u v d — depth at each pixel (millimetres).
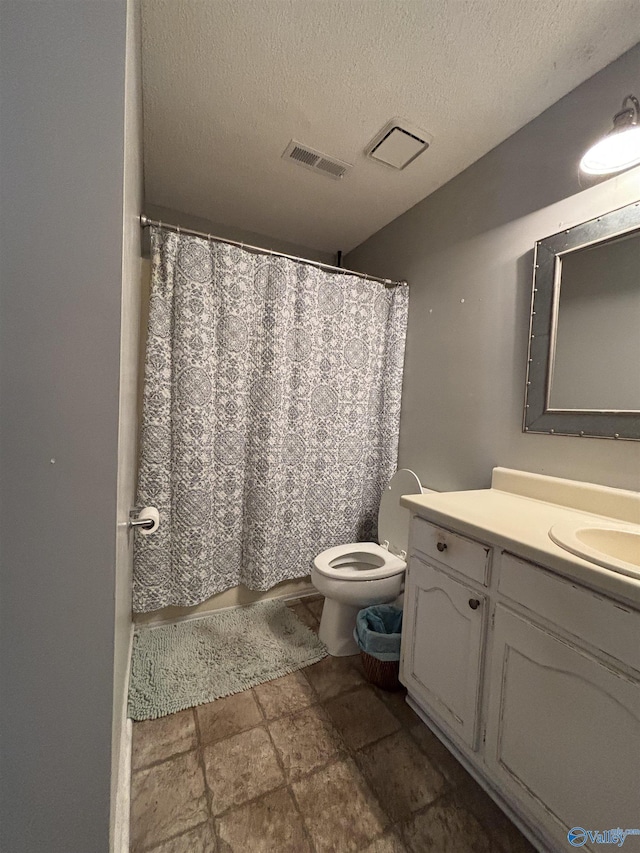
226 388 1728
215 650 1550
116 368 461
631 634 674
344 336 2016
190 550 1660
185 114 1394
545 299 1345
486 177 1590
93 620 475
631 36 1070
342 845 879
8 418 427
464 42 1095
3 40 404
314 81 1242
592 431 1210
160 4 996
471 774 1057
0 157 407
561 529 939
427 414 1922
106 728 492
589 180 1225
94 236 442
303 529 1997
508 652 917
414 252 2008
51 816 480
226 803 962
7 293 417
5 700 451
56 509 450
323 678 1433
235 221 2199
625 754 676
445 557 1135
